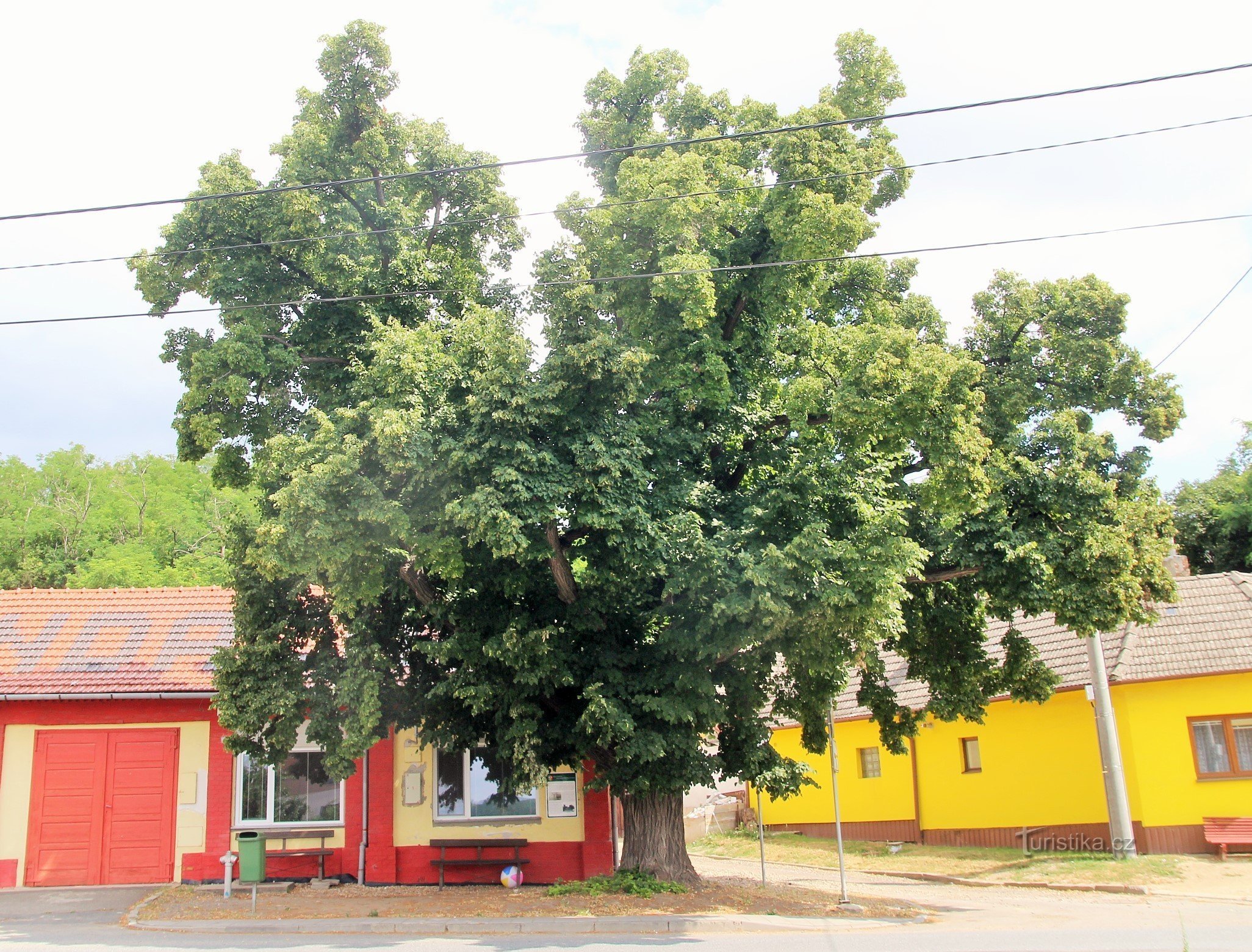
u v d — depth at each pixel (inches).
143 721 735.1
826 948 459.8
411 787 750.5
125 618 792.9
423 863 738.8
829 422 579.2
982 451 528.4
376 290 612.7
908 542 530.9
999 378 636.7
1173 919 563.8
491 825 751.1
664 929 539.2
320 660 618.5
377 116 630.5
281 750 605.0
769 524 570.9
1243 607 862.5
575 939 503.5
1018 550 571.8
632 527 533.6
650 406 622.5
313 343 625.3
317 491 492.7
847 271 678.5
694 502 578.6
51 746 727.7
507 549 491.2
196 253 593.6
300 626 618.2
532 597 625.0
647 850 673.0
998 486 583.8
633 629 640.4
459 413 539.8
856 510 569.9
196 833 727.1
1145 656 865.5
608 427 541.3
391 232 592.7
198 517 2123.5
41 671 725.9
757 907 600.7
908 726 753.0
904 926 548.1
